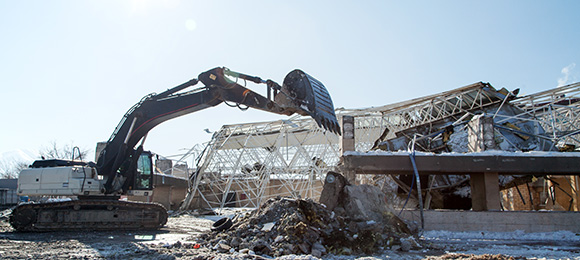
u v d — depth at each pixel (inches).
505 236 604.7
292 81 557.9
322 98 548.4
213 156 1731.1
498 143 956.6
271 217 487.2
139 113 626.5
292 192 1679.4
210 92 585.3
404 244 453.1
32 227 646.5
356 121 1485.0
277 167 1651.1
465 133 978.1
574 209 865.5
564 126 1202.0
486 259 367.2
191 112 620.7
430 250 464.8
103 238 571.5
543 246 509.4
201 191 1790.1
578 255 430.0
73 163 759.7
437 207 980.6
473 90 1119.0
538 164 657.6
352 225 501.7
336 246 436.1
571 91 1060.5
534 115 1054.4
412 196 992.2
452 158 670.5
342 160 716.0
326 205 596.7
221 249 425.1
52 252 426.6
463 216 640.4
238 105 577.6
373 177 1057.5
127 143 640.4
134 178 693.9
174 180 1707.7
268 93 564.1
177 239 564.7
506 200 1167.6
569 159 655.1
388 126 1409.9
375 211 585.9
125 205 693.3
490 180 671.1
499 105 1112.8
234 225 521.0
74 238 566.6
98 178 682.2
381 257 407.8
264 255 391.2
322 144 1626.5
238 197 1861.5
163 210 742.5
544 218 626.8
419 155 673.0
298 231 428.5
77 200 669.3
